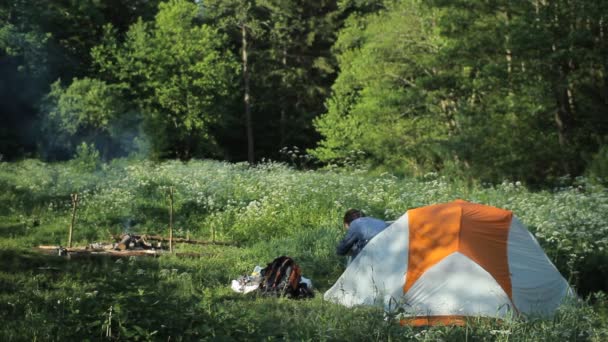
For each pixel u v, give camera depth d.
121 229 16.41
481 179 26.55
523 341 7.34
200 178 20.67
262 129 53.56
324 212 17.12
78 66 43.22
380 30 35.88
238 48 54.06
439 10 31.88
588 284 10.78
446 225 9.35
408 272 9.23
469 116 27.56
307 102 53.12
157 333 6.62
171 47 42.31
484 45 27.30
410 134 34.91
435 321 8.75
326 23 52.53
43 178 20.39
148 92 42.22
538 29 25.39
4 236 15.18
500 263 9.17
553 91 26.38
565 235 12.20
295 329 7.68
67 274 10.50
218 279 11.08
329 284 11.38
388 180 19.33
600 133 27.83
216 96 43.88
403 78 36.03
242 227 16.19
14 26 40.12
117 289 7.17
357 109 36.09
